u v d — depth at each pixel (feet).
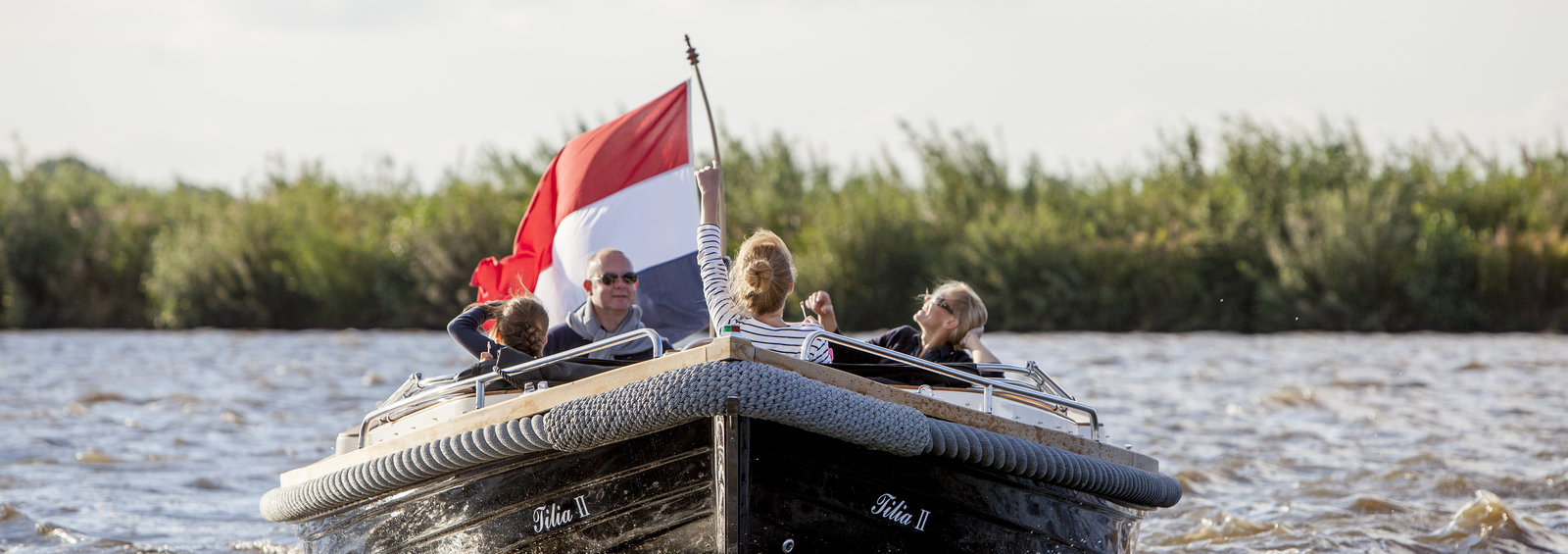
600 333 62.85
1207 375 189.06
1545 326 333.01
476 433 45.01
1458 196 369.91
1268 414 134.00
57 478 92.63
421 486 47.44
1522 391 159.43
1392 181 364.38
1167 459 100.63
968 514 46.57
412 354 259.19
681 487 42.75
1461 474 91.40
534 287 79.77
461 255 388.98
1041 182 412.36
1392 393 157.28
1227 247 361.10
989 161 409.69
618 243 77.56
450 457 45.47
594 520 44.60
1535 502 81.56
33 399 154.10
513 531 46.16
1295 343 286.46
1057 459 47.52
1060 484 48.47
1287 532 73.36
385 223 430.61
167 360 239.50
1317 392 156.56
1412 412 134.62
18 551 69.82
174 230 430.61
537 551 46.03
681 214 78.28
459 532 47.19
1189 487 88.79
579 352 45.21
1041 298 362.12
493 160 404.98
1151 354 244.42
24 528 75.46
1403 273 338.54
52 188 430.20
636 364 43.37
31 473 95.04
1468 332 336.49
